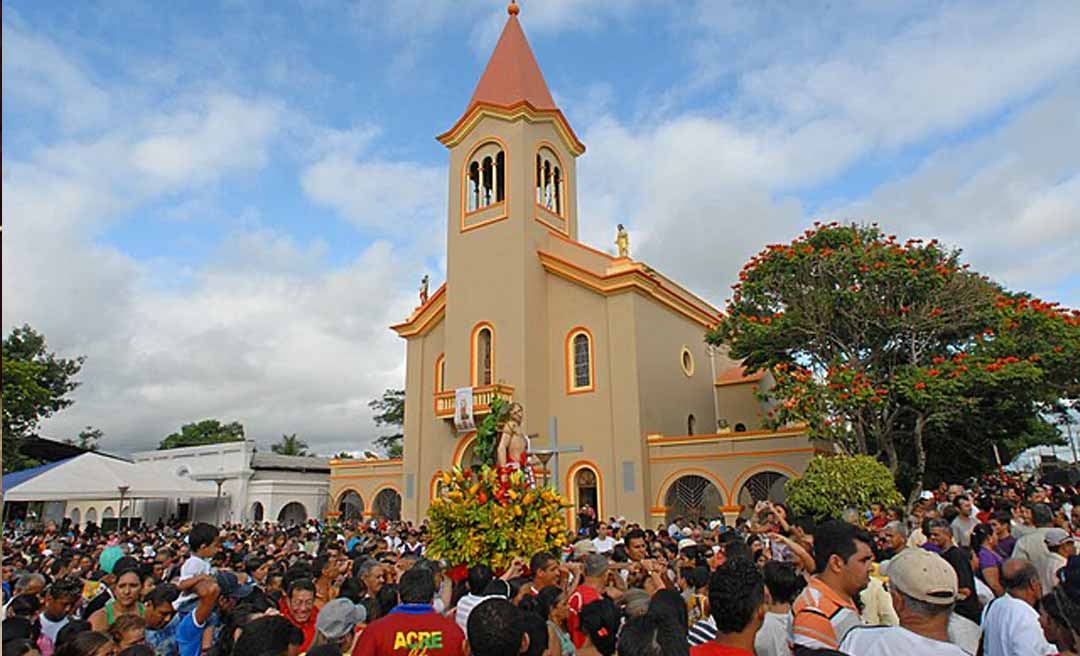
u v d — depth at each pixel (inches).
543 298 1107.3
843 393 763.4
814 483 697.0
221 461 1528.1
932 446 957.8
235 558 471.5
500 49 1248.2
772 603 204.1
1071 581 148.2
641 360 1028.5
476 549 374.0
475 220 1152.2
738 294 922.1
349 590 294.0
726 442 948.6
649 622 145.0
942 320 789.9
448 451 1058.7
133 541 743.7
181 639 257.8
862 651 152.1
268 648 184.4
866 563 179.6
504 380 1048.8
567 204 1216.2
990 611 193.2
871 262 809.5
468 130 1192.8
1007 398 805.9
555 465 726.5
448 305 1138.7
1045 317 761.0
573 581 303.9
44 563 458.9
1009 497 600.1
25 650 217.8
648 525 960.9
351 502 1384.1
